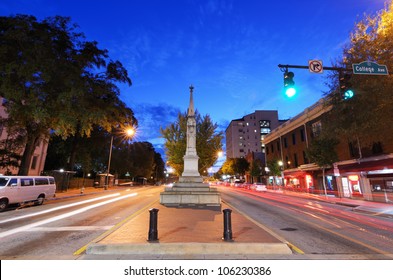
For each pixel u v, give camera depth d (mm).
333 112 15484
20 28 15312
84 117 17922
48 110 16531
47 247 6105
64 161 40219
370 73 8781
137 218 9711
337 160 25453
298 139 37062
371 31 13422
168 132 30500
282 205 16969
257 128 108562
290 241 6812
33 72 15039
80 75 18141
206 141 30141
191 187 16406
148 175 74188
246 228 7801
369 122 12844
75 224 9117
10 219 10391
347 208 16344
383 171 20500
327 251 5832
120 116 25469
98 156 51688
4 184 13414
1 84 15453
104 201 18203
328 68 8961
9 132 21281
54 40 17812
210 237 6539
